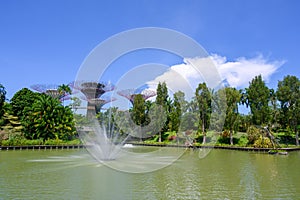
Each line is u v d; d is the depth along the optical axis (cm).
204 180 984
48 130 2834
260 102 2888
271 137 2498
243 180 985
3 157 1727
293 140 3069
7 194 761
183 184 909
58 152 2155
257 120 2847
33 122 2853
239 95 2748
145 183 918
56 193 773
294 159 1716
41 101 2939
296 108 2797
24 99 3572
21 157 1722
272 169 1267
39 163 1392
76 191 796
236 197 748
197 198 737
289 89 2866
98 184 891
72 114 2877
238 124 2711
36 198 720
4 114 3316
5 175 1041
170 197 746
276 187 873
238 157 1839
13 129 2988
